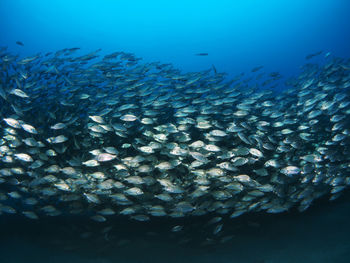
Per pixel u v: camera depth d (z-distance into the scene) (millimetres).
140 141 3812
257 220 3787
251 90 4938
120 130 3826
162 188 3469
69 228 3771
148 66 5082
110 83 4613
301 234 3514
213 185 3549
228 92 4703
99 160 3385
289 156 3844
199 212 3355
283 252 3320
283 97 5020
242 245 3482
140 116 4270
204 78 5074
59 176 3727
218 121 4281
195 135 4289
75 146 3994
